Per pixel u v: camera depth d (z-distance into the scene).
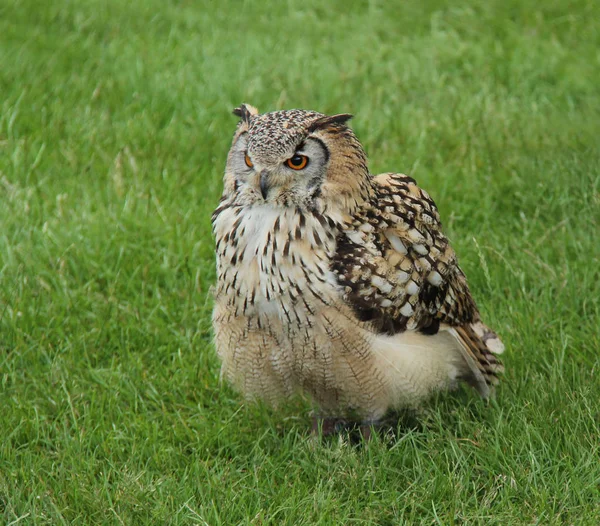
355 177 8.49
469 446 8.92
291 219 8.27
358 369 8.66
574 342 10.49
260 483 8.66
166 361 10.80
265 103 16.98
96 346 10.93
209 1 23.20
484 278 11.72
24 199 13.30
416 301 8.75
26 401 9.82
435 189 13.73
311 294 8.30
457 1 22.80
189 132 15.52
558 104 17.31
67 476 8.74
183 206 13.30
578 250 12.18
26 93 16.44
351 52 19.78
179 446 9.32
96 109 16.34
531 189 13.63
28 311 11.12
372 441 9.03
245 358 8.98
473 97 17.30
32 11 20.73
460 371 9.69
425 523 8.22
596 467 8.48
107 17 21.03
